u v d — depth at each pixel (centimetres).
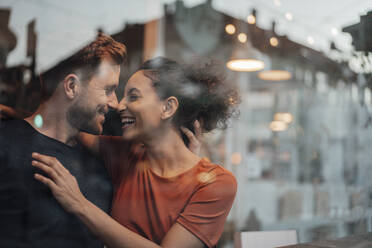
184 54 136
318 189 241
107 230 107
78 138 110
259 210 210
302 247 128
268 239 159
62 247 102
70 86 108
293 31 225
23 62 102
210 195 119
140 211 113
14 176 100
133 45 122
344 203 252
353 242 140
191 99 125
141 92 119
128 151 117
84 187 109
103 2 116
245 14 190
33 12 104
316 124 242
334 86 249
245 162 204
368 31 248
